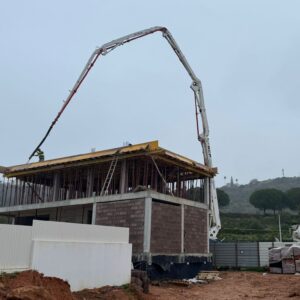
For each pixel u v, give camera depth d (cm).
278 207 9225
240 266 3575
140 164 2716
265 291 2103
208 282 2514
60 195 3178
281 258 3209
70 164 2889
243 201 13338
